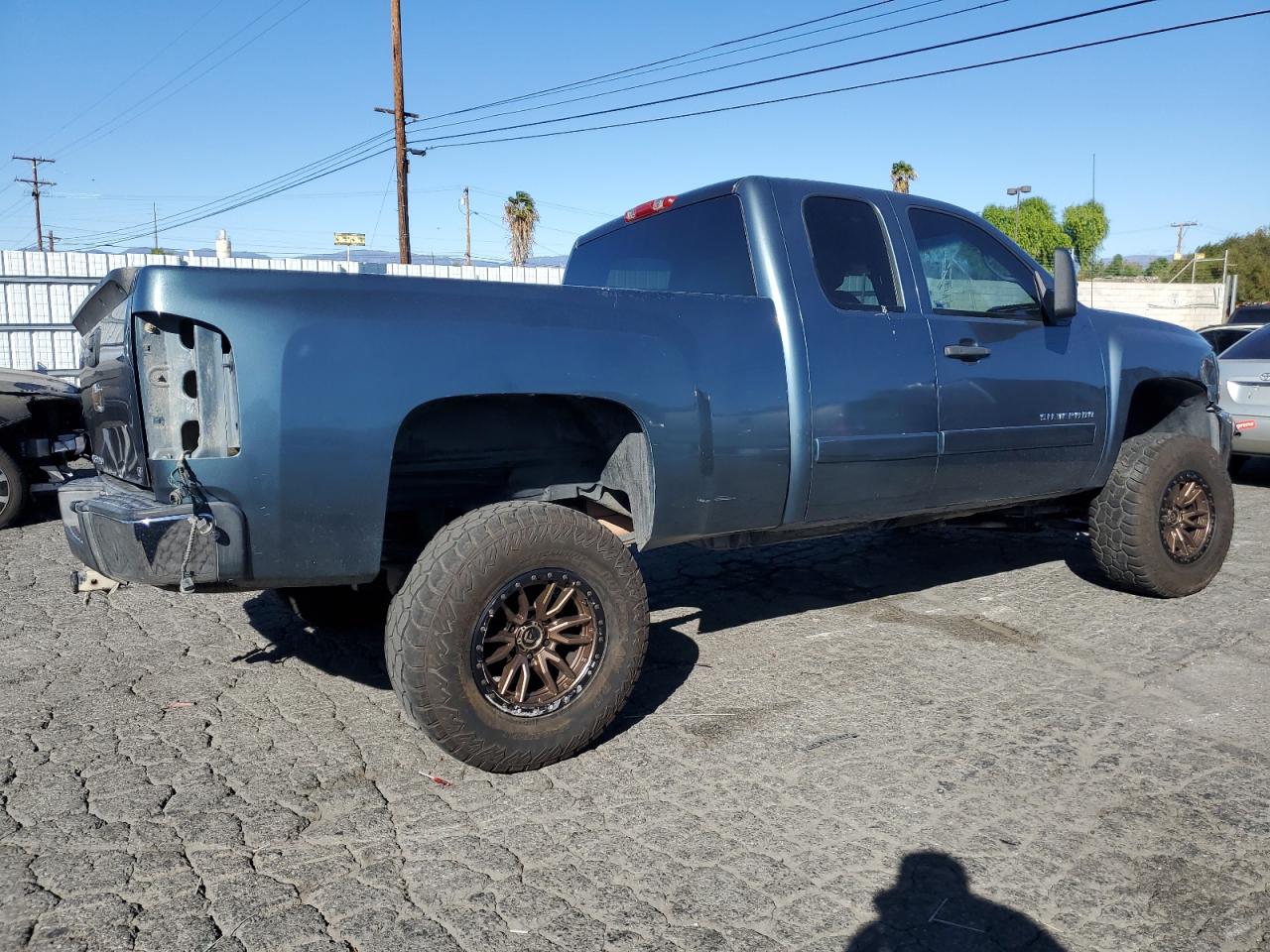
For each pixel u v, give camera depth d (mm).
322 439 2930
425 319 3086
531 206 40438
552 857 2803
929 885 2654
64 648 4699
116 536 2877
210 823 2994
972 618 5129
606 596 3393
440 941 2400
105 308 3447
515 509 3287
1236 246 53844
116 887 2643
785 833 2934
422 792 3209
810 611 5305
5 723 3785
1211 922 2486
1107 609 5242
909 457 4211
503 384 3176
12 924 2467
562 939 2412
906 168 43250
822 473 3953
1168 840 2883
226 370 2875
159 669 4402
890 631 4930
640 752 3523
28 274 12805
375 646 4727
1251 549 6594
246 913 2516
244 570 2908
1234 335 13250
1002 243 4879
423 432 3559
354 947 2375
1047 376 4754
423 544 3902
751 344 3783
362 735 3680
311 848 2852
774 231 4027
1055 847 2846
